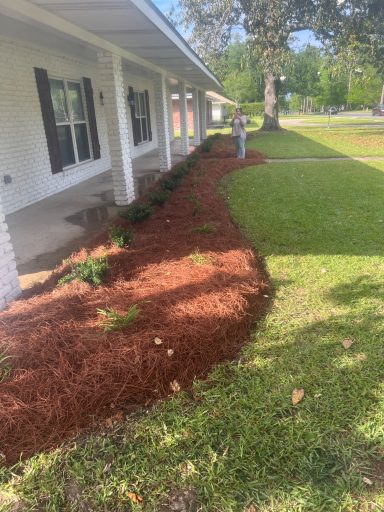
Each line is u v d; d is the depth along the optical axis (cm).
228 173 1107
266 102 2658
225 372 297
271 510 201
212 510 202
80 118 1027
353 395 268
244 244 532
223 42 2105
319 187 888
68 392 262
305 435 239
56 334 312
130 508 205
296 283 427
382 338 326
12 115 705
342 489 208
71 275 407
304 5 1966
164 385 283
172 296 368
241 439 237
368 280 426
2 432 238
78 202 788
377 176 1006
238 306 357
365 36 1862
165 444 238
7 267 372
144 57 875
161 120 1126
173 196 792
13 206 718
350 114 5616
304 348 318
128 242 517
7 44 686
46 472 221
